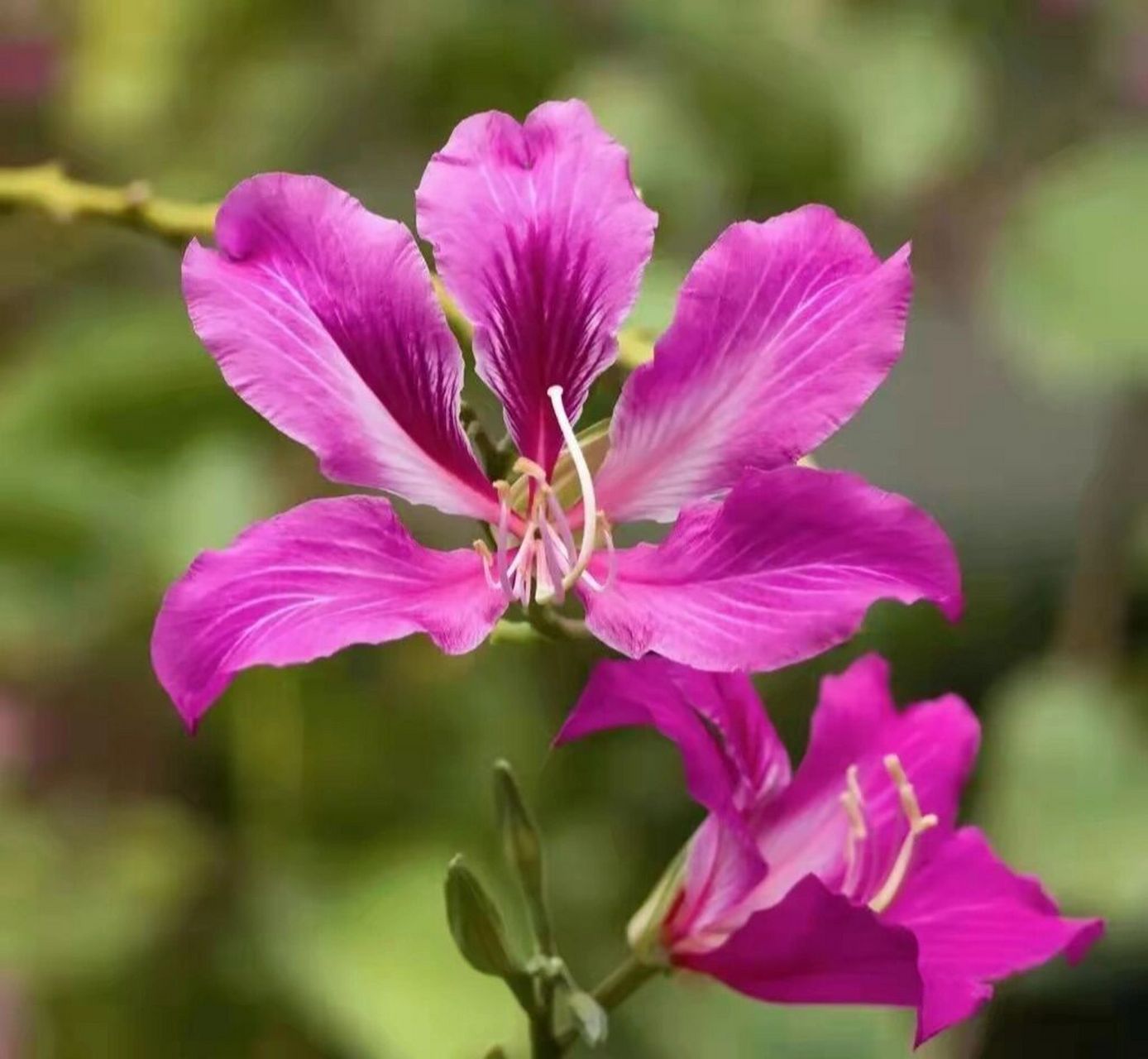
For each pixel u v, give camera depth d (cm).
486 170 99
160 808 160
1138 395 164
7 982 148
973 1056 130
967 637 185
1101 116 176
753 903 102
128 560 143
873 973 99
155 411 141
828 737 103
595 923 155
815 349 99
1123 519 170
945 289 180
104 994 149
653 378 99
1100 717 152
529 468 99
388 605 98
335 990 137
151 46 163
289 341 98
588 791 163
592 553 100
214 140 168
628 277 99
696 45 146
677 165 142
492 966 101
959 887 102
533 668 160
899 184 152
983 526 201
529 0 154
